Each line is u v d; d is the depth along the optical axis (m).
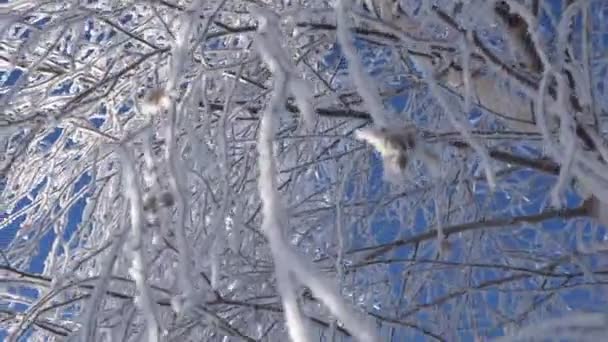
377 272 3.49
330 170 3.48
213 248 2.26
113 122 3.13
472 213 3.61
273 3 3.18
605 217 2.79
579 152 2.05
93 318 2.10
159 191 2.18
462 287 3.17
